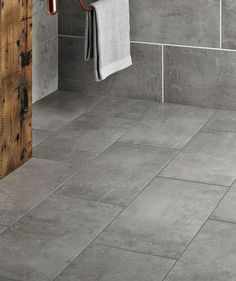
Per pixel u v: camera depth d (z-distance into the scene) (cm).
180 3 392
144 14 400
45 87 418
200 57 397
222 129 373
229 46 390
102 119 387
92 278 247
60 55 424
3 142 315
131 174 324
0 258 259
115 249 265
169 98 410
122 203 299
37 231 277
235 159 339
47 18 408
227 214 290
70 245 268
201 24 392
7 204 297
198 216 288
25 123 330
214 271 252
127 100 415
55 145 355
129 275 249
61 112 396
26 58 322
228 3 383
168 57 403
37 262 257
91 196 305
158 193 307
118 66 391
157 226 281
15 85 317
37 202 299
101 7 371
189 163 335
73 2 412
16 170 327
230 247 266
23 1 313
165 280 246
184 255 261
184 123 381
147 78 411
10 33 307
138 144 356
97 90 422
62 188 311
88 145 355
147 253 262
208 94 402
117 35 385
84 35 416
